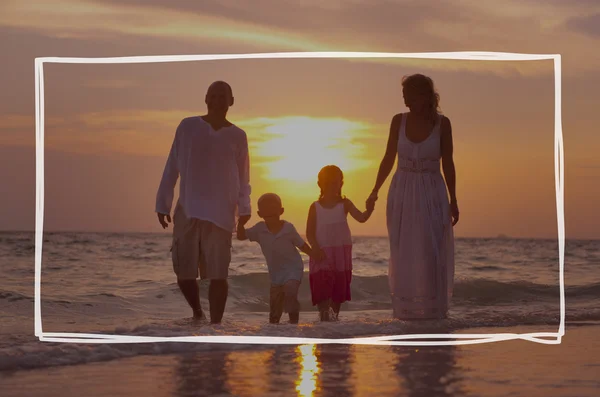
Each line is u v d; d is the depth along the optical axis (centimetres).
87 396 272
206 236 513
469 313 628
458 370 329
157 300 795
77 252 1927
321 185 597
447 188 565
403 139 556
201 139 516
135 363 347
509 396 270
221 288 516
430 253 548
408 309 548
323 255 579
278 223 566
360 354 380
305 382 297
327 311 584
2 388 287
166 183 525
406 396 270
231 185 520
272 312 564
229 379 304
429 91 552
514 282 1003
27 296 738
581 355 386
